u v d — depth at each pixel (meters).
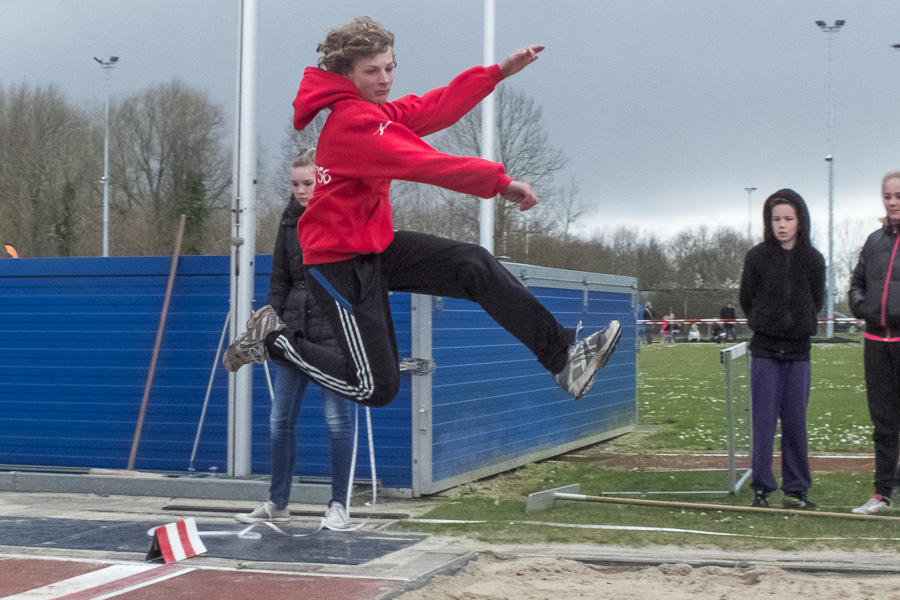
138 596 3.65
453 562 4.21
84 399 7.31
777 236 5.70
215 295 6.98
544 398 8.30
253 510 5.79
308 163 5.26
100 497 6.51
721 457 8.41
